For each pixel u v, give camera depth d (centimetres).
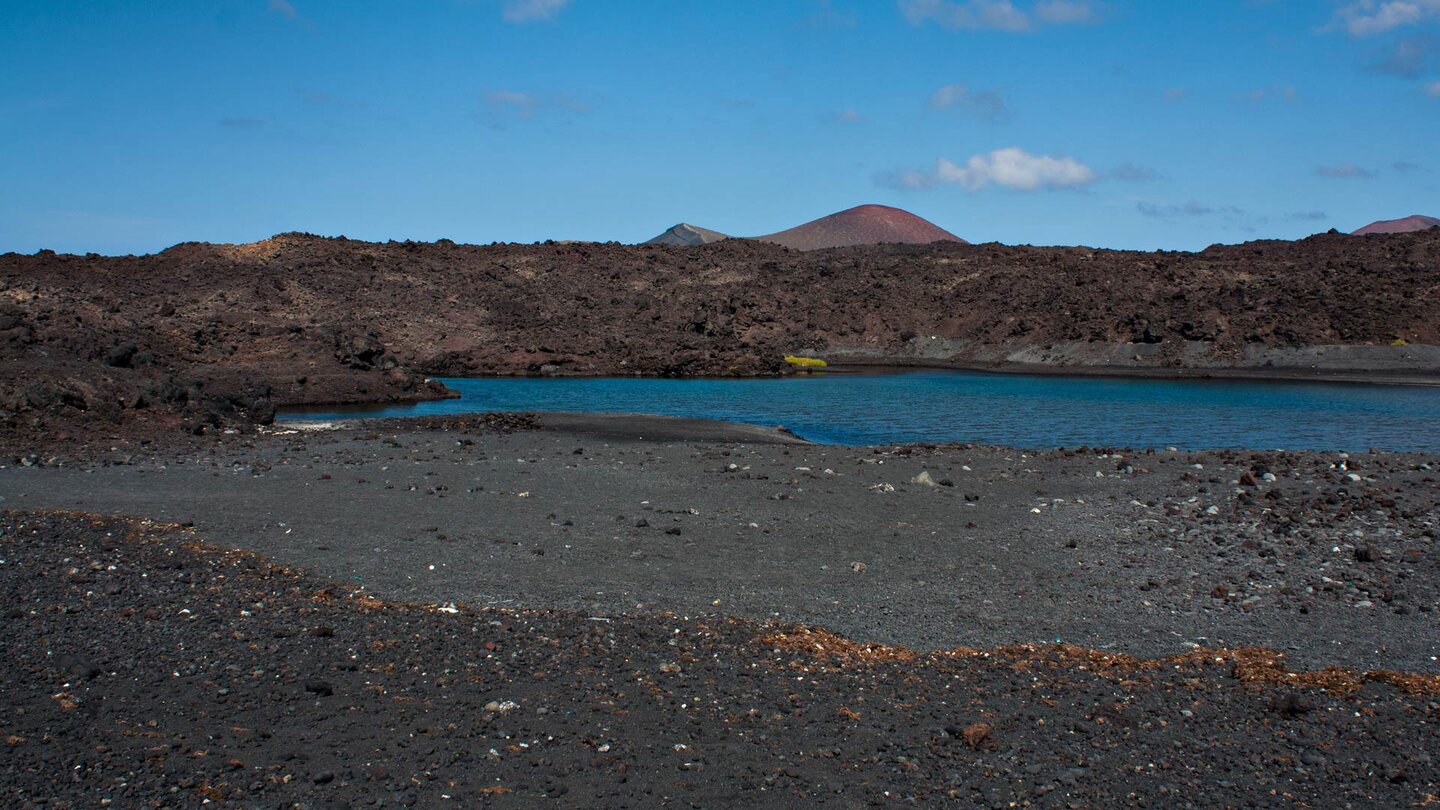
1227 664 1234
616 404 5538
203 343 5841
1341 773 943
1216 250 11962
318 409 5191
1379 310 8675
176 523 1916
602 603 1467
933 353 9962
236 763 884
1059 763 951
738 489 2377
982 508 2169
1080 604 1501
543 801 849
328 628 1255
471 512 2098
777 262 12569
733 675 1162
